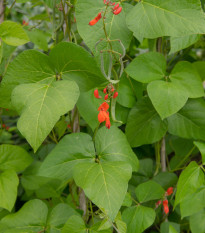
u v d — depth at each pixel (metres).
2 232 0.64
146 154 0.93
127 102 0.75
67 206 0.67
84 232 0.62
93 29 0.63
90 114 0.69
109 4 0.60
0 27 0.60
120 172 0.60
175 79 0.73
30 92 0.60
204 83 0.98
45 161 0.64
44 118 0.57
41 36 0.74
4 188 0.64
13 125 1.16
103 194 0.57
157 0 0.64
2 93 0.64
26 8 1.18
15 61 0.62
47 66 0.64
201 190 0.74
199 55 1.17
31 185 0.74
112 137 0.68
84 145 0.67
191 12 0.63
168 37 0.78
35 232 0.64
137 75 0.71
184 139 0.88
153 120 0.77
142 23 0.63
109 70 0.62
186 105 0.77
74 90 0.60
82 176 0.59
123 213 0.73
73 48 0.62
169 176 0.83
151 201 0.81
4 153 0.70
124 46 0.65
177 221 0.87
